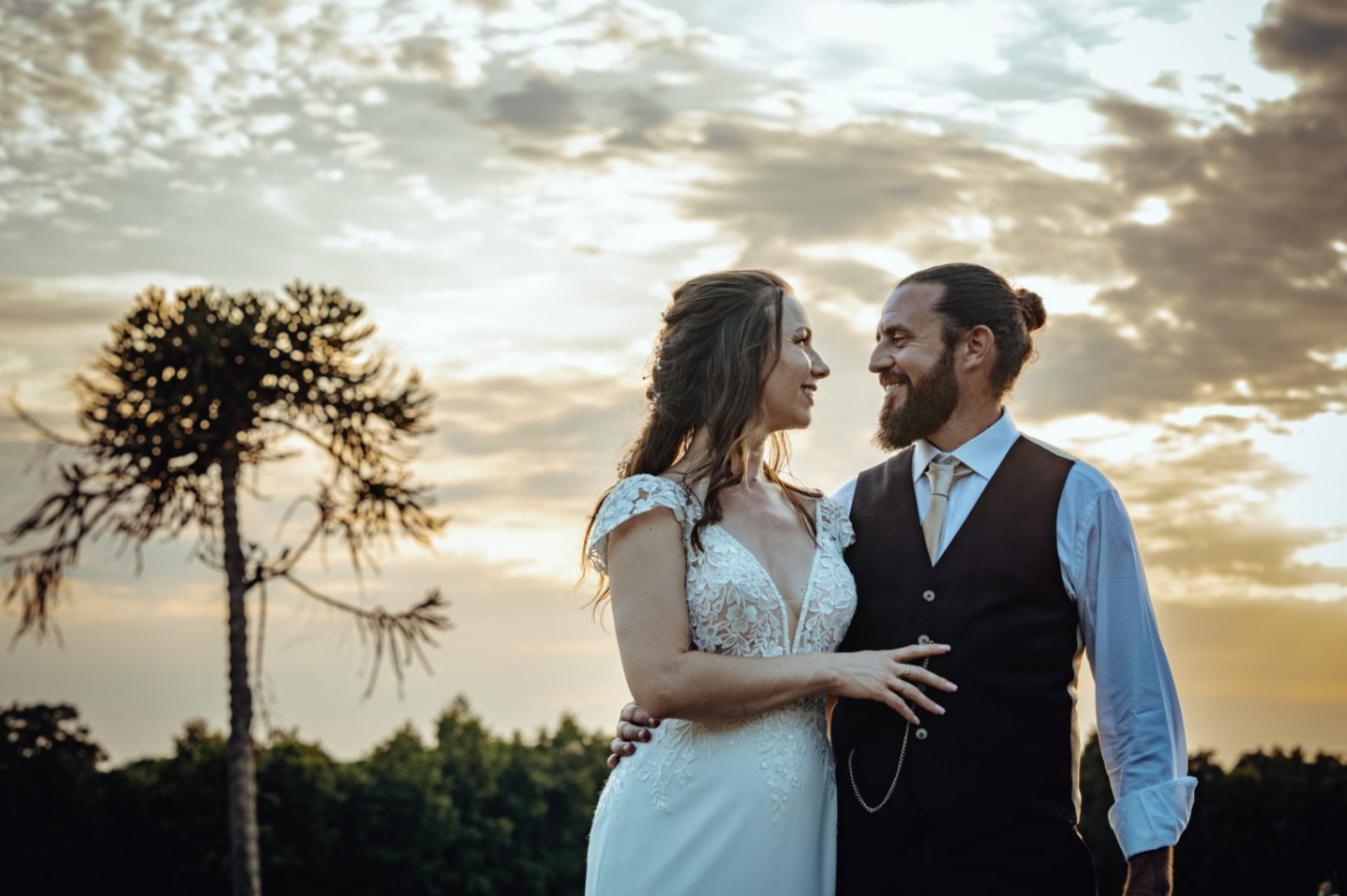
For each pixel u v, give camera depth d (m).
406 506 12.54
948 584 2.66
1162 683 2.54
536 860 46.34
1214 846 33.66
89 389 12.35
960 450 2.74
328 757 41.62
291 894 34.59
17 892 32.09
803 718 2.67
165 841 33.12
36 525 12.02
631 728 2.73
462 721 48.72
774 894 2.56
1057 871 2.49
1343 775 34.72
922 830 2.58
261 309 12.43
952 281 2.75
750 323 2.70
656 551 2.56
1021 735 2.55
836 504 2.91
